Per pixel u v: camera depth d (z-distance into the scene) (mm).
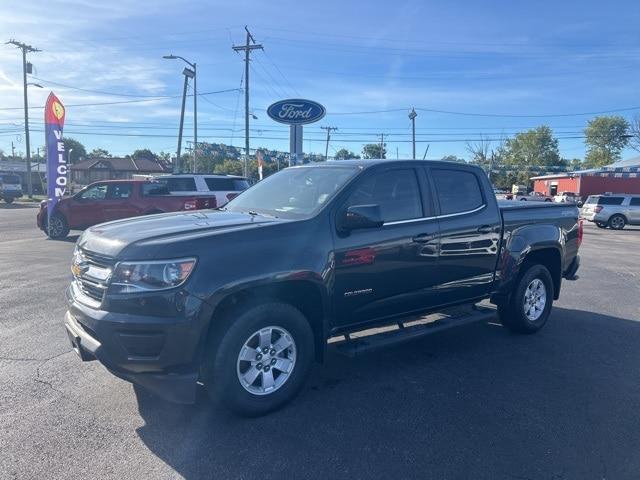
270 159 45344
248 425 3830
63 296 7527
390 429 3812
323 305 4207
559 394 4492
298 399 4293
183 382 3545
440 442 3645
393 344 4641
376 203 4648
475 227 5363
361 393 4434
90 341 3607
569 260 6727
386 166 4812
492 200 5656
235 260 3703
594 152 88938
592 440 3719
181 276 3512
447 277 5164
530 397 4418
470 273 5395
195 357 3561
